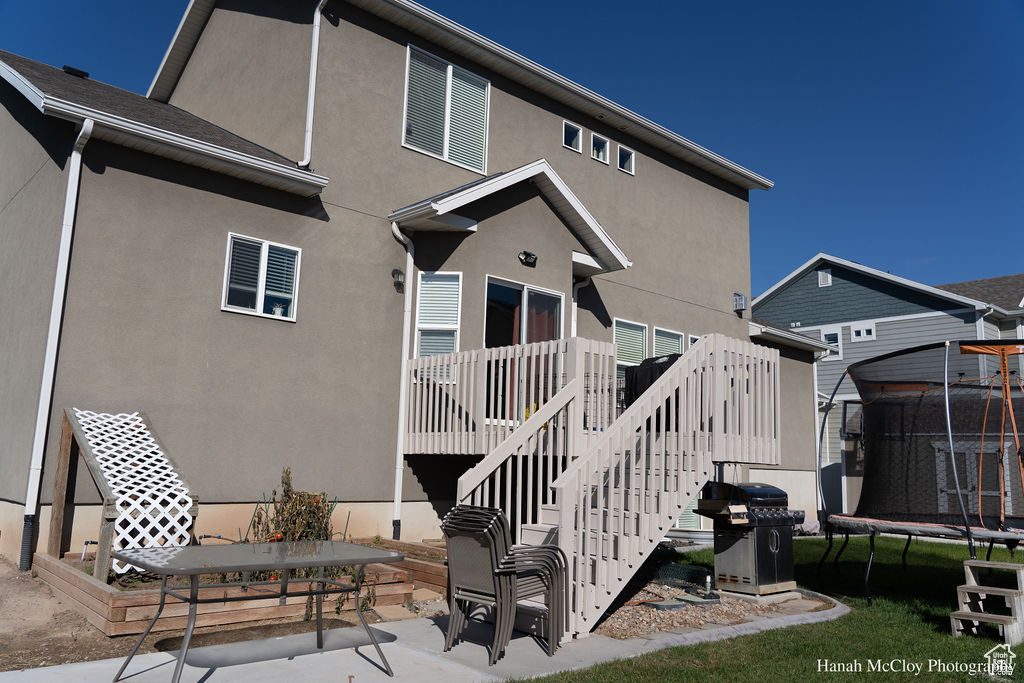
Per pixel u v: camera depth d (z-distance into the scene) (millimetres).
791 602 7262
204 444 7922
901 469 7520
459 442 8656
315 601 5859
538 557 5129
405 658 4820
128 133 7477
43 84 8156
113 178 7613
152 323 7715
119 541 6043
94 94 9445
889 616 6621
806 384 17578
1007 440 6832
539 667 4676
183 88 13305
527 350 8039
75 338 7215
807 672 4680
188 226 8094
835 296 25875
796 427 17000
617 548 6074
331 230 9273
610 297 12992
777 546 7434
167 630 5328
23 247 8359
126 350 7516
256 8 10922
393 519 9414
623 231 13594
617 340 13031
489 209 10109
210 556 4215
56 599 6059
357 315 9352
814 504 17156
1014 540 6293
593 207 13156
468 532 4969
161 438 7625
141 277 7691
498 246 10172
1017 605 5746
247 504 8172
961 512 6859
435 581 7168
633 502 6219
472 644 5301
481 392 8469
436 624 5918
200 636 5258
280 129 9812
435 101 10852
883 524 7281
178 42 13000
